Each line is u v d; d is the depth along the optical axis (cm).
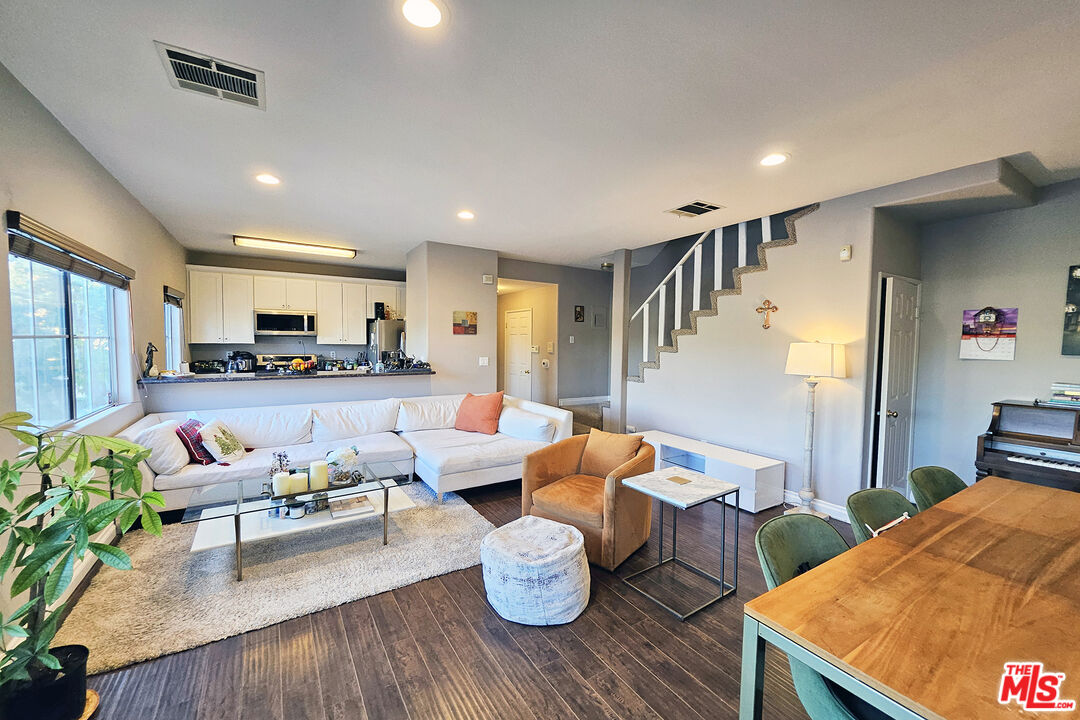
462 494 378
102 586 228
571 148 246
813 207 343
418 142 241
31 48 163
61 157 224
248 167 279
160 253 423
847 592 108
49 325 228
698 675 177
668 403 476
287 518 264
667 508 358
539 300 776
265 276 609
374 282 679
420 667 179
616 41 157
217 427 337
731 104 199
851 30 150
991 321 327
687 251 458
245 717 154
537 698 164
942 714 73
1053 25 144
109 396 312
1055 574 118
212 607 212
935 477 209
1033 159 257
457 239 488
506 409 446
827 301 335
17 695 137
